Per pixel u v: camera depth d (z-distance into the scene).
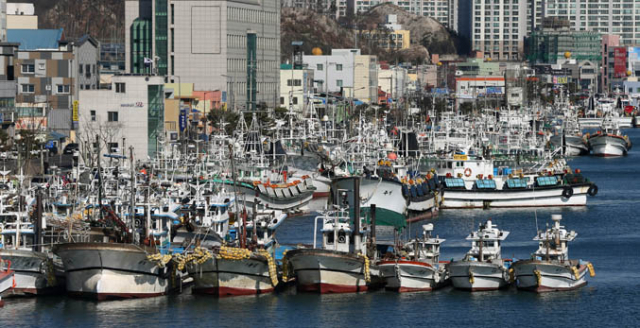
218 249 166.62
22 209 177.62
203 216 182.50
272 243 181.88
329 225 171.62
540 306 164.62
